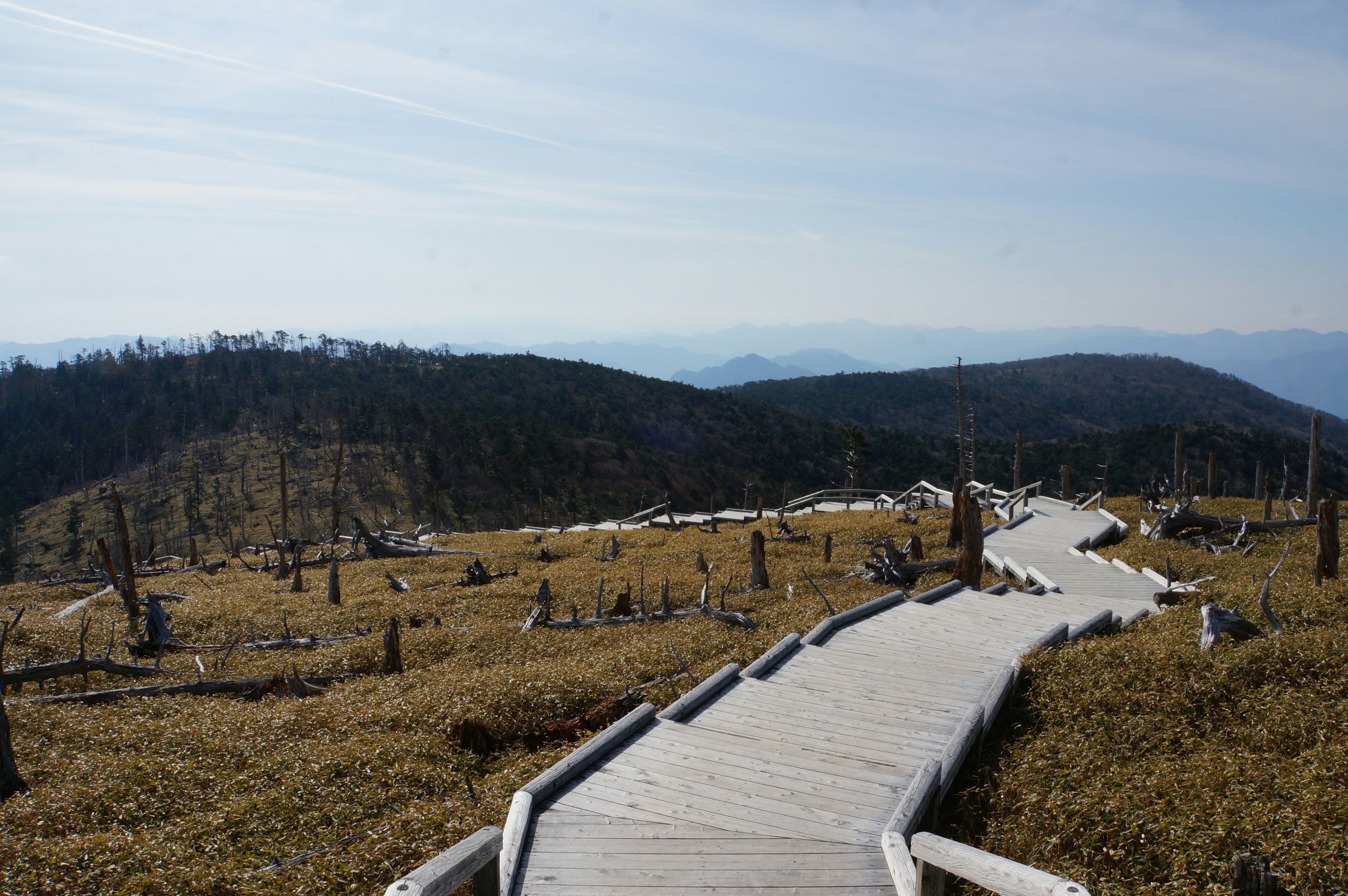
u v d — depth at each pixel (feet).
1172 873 24.02
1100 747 34.55
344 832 33.68
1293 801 26.45
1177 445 171.22
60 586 120.47
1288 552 93.25
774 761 32.65
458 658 66.95
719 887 23.50
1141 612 62.69
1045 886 17.93
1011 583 93.25
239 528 350.02
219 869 29.55
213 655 72.33
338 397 515.91
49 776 42.04
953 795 33.45
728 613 72.13
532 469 417.69
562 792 29.96
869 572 93.25
